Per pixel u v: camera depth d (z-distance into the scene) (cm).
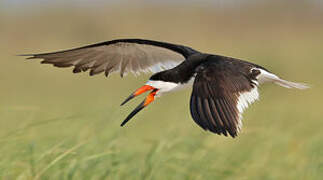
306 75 2403
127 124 1314
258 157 1155
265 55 2786
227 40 3553
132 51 1091
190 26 3822
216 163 1095
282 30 3812
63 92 2228
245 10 4081
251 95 801
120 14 4031
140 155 1076
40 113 1346
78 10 4100
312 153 1184
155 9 4106
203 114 762
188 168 1052
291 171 1127
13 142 1003
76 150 998
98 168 996
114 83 2412
